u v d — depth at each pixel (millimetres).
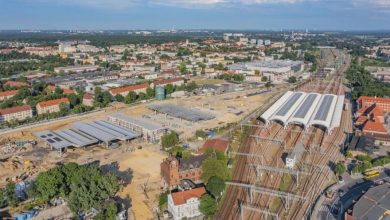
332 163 198750
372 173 182625
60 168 167750
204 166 173000
